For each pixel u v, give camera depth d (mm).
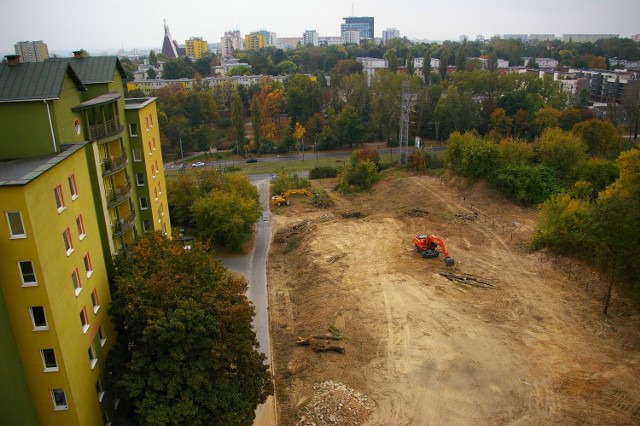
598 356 32688
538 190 61188
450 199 66875
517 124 110688
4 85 24859
